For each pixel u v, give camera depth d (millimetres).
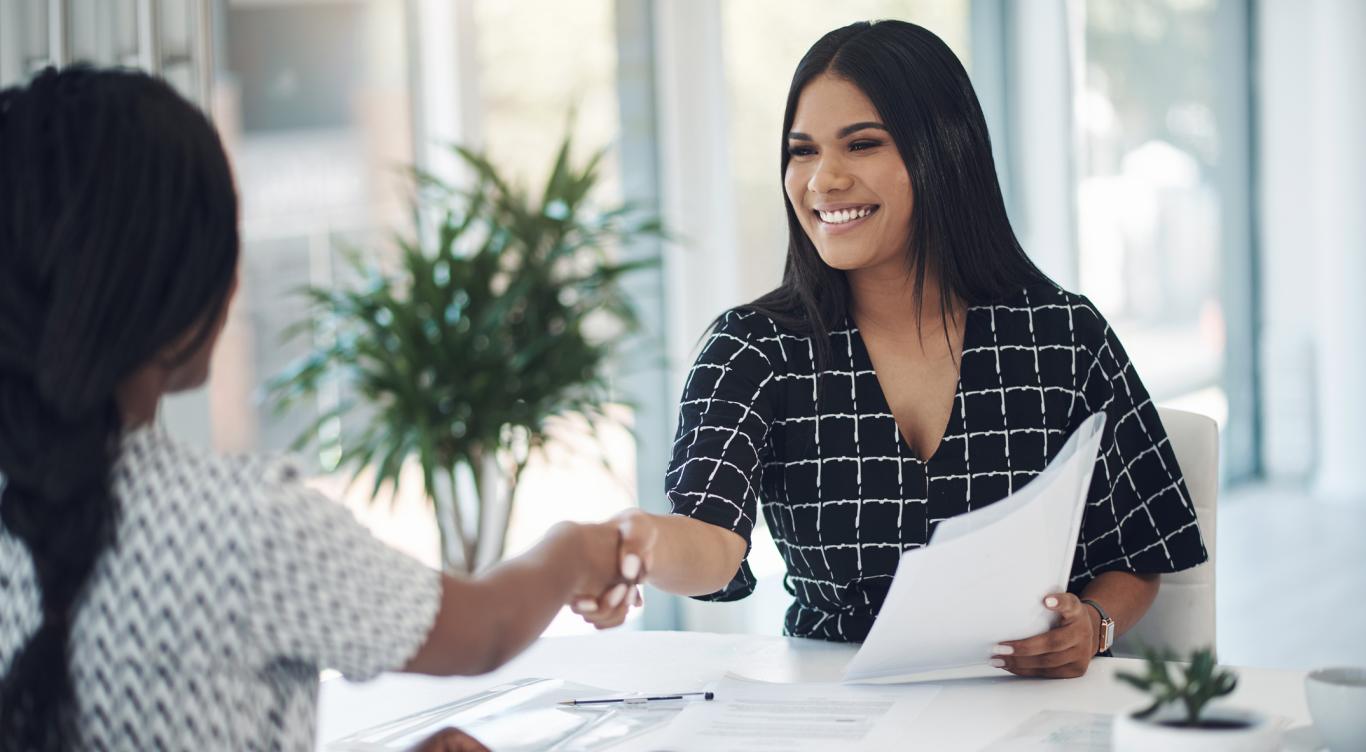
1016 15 6078
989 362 1760
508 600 1100
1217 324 6938
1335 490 6758
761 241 4734
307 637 943
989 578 1325
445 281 3439
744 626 4359
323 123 3801
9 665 931
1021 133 6109
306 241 3771
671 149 4488
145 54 2688
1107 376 1765
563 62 4270
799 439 1759
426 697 1488
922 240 1708
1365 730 1065
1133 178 6473
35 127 920
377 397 3441
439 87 4016
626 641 1695
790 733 1296
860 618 1755
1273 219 7074
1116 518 1746
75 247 898
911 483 1740
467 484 4035
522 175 4164
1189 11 6793
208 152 954
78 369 896
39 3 2740
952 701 1385
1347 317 6711
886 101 1661
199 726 916
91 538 896
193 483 928
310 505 949
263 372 3697
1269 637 4480
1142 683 1066
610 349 3670
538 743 1289
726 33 4609
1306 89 6910
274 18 3697
